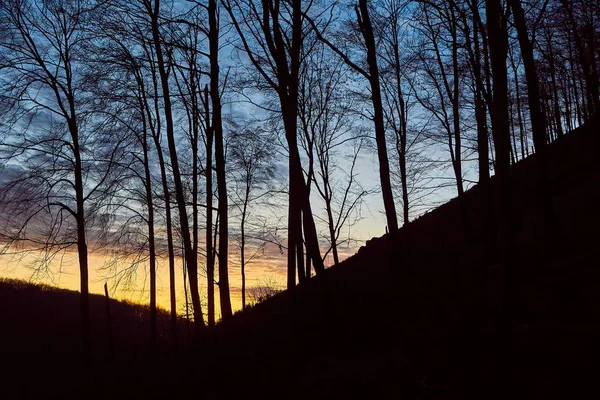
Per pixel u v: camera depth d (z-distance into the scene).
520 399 6.25
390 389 7.33
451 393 6.78
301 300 15.33
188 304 20.17
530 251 13.50
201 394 9.59
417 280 14.40
